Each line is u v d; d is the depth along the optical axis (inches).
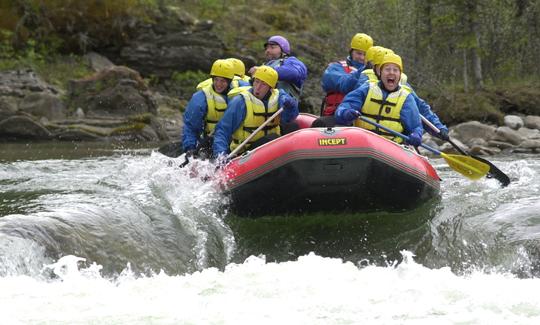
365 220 701.3
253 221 707.4
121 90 1690.5
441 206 735.7
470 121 1635.1
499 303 468.8
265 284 504.4
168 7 2106.3
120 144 1480.1
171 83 2023.9
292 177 668.7
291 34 2217.0
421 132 775.1
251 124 768.9
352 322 440.1
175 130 1695.4
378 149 677.9
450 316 448.1
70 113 1667.1
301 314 451.8
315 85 2015.3
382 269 549.0
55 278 518.6
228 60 837.8
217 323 438.0
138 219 639.1
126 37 2025.1
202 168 753.0
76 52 2011.6
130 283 510.6
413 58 1865.2
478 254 623.8
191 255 620.7
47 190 779.4
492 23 1909.4
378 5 2009.1
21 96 1665.8
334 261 560.4
